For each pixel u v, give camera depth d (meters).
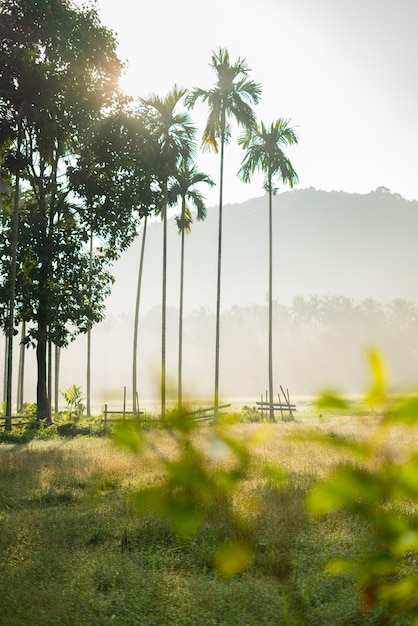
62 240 34.72
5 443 27.59
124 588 6.66
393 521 1.24
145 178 34.50
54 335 34.88
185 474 1.29
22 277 33.75
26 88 30.30
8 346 32.31
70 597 6.11
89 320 35.25
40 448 22.72
